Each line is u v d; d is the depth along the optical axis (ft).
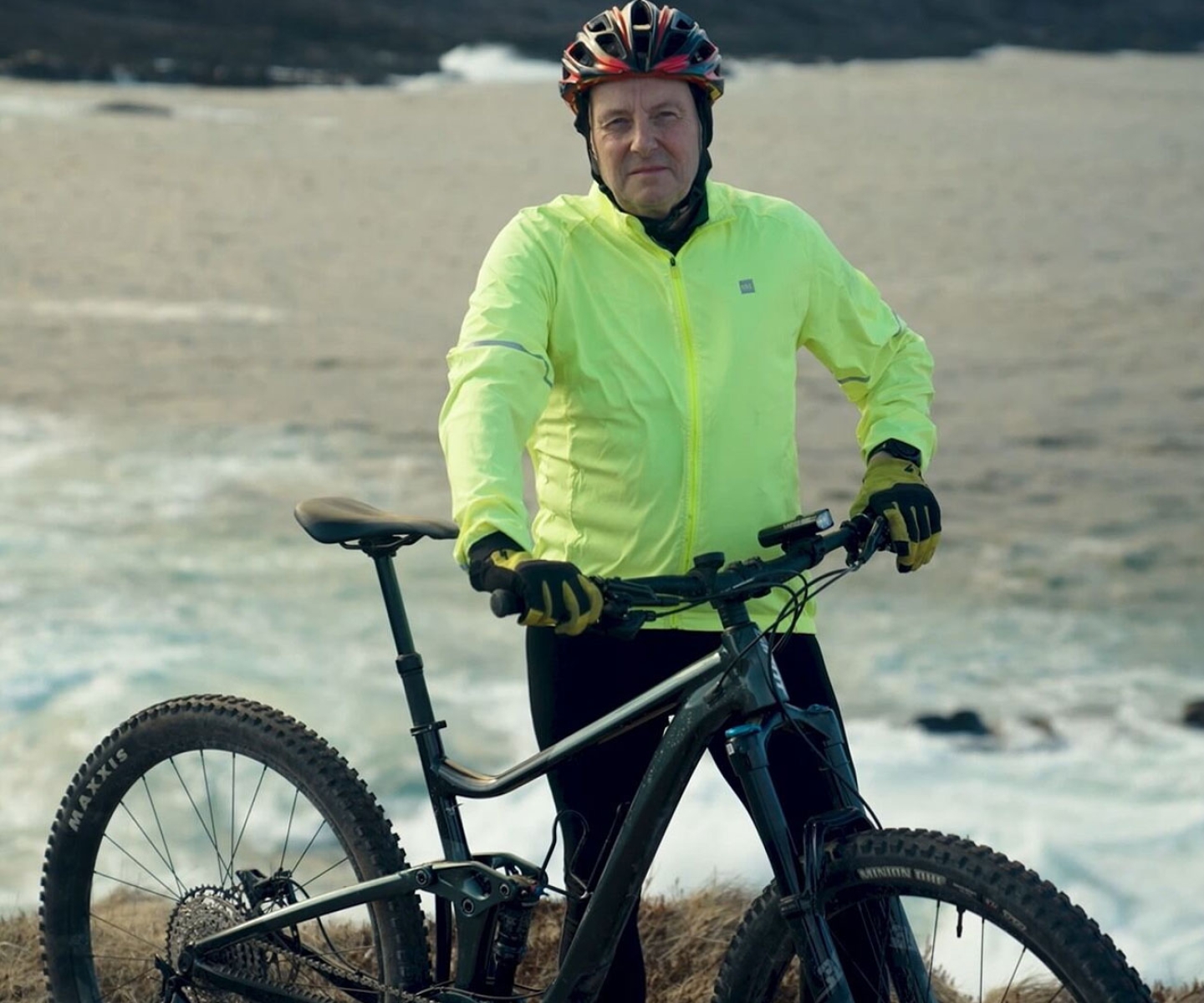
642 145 21.71
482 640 102.68
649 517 22.35
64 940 25.67
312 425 167.63
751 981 20.24
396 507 135.74
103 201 408.67
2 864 70.03
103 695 89.40
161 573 114.01
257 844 59.77
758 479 22.52
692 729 19.99
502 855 22.53
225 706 24.18
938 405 196.54
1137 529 140.15
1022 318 268.82
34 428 161.17
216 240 348.79
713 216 22.72
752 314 22.49
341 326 244.01
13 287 271.08
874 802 81.35
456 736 86.74
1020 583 122.93
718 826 64.75
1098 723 93.81
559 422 22.91
